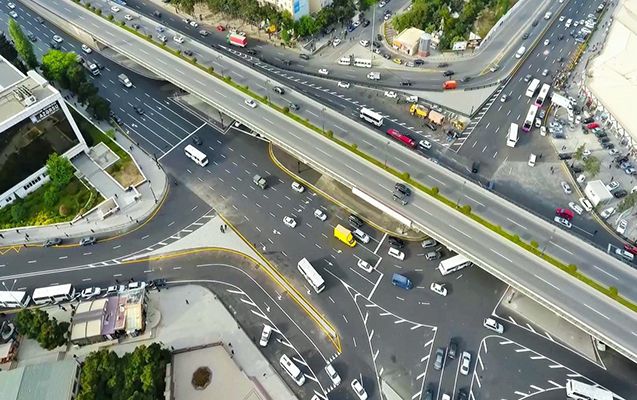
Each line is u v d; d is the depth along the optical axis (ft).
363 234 400.26
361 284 376.89
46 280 387.14
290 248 401.29
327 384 327.67
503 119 496.23
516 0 638.94
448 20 570.05
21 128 404.98
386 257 391.45
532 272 331.36
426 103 513.04
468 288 370.32
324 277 382.22
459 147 469.98
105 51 587.68
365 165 404.36
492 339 342.85
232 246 404.77
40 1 617.21
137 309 351.46
